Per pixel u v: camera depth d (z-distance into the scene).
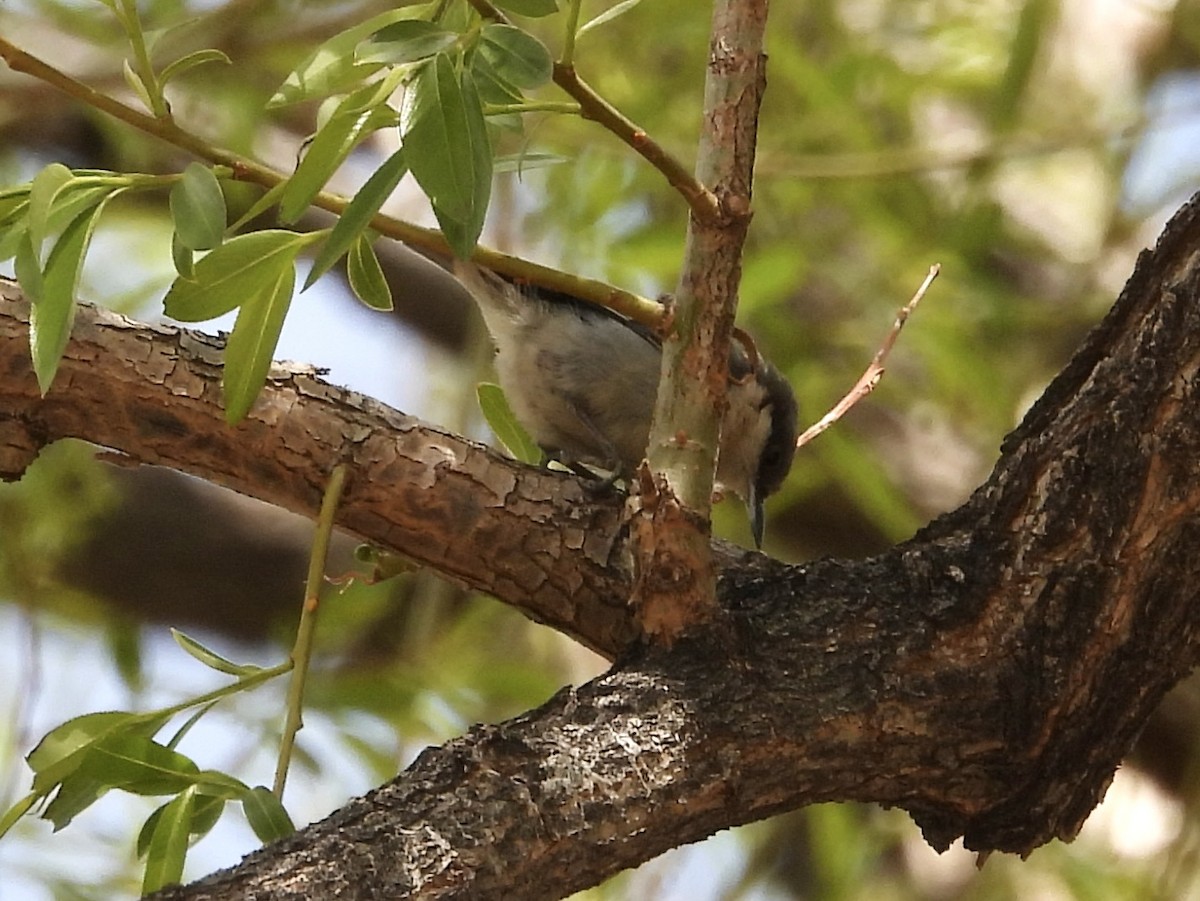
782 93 9.38
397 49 4.11
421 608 9.64
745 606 5.17
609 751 4.59
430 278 12.35
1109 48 11.09
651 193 9.07
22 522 9.12
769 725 4.82
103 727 4.57
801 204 9.38
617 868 4.55
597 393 8.00
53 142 10.58
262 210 4.44
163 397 5.52
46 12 9.42
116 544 11.00
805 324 9.37
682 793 4.64
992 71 9.37
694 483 4.89
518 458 6.75
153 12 9.05
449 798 4.37
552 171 8.82
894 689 5.00
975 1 9.45
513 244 8.86
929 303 9.13
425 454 5.65
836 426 9.30
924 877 11.12
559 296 8.22
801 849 10.43
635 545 4.91
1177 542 5.02
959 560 5.22
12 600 10.17
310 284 4.10
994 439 9.66
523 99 4.42
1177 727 10.34
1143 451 5.00
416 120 4.06
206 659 4.82
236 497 11.60
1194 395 4.93
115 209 9.94
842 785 5.00
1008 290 10.17
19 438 5.52
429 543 5.67
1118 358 5.11
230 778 4.60
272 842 4.29
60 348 4.30
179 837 4.49
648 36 8.84
